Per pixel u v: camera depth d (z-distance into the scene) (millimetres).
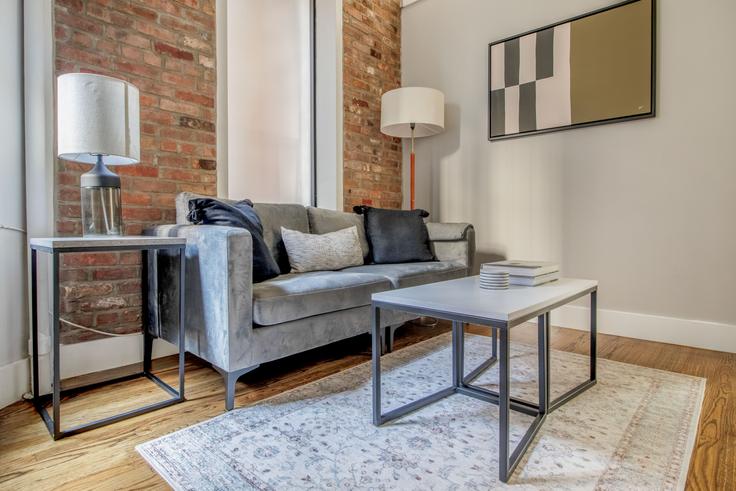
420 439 1319
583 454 1223
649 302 2527
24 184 1708
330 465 1176
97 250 1405
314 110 3275
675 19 2402
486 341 2436
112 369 1983
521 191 3051
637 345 2395
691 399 1610
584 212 2766
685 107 2383
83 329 1906
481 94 3256
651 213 2512
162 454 1235
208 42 2377
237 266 1530
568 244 2838
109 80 1547
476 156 3293
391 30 3674
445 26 3467
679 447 1258
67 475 1141
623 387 1737
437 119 3135
